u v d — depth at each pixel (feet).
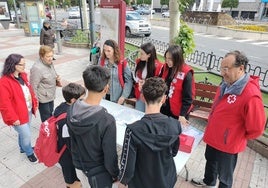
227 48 46.98
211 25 71.77
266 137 12.36
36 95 11.43
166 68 10.55
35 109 11.20
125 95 12.30
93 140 5.81
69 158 7.68
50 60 11.45
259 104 6.79
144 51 11.02
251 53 42.98
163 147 5.43
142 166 5.83
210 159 8.84
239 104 7.07
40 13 51.57
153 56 11.16
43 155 7.51
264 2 123.44
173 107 10.25
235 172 10.98
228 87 7.47
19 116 10.12
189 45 19.77
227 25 73.77
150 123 5.41
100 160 6.22
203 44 51.26
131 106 14.46
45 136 7.26
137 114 10.80
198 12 81.15
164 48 40.01
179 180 10.36
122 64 11.92
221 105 7.64
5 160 11.47
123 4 18.85
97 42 25.45
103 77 5.64
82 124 5.57
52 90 12.00
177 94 10.03
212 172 9.22
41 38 30.19
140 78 11.80
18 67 9.65
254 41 57.06
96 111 5.65
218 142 7.91
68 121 5.89
